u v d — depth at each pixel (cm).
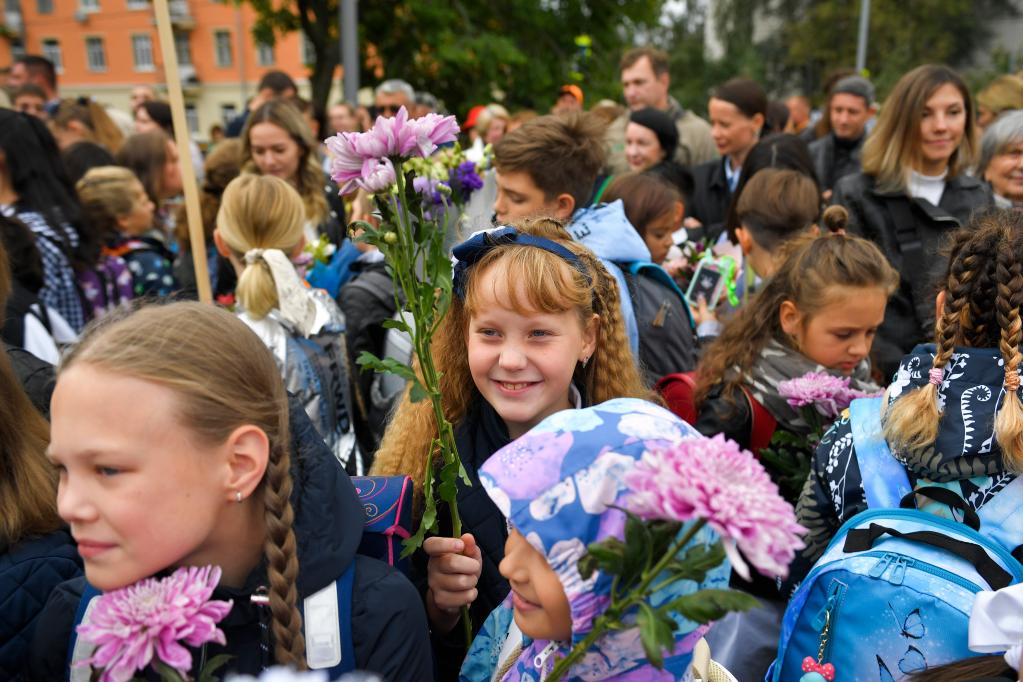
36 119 332
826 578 151
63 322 278
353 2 775
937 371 155
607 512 109
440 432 145
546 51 1834
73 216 334
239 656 120
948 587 140
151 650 99
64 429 109
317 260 354
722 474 88
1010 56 2738
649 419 117
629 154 498
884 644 143
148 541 109
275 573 112
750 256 304
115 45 3456
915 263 303
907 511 151
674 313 260
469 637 154
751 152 386
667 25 4225
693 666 141
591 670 117
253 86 3400
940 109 305
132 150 473
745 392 218
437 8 1670
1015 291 147
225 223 270
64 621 126
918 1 2861
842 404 203
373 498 148
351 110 729
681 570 93
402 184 142
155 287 365
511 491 113
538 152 262
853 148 531
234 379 117
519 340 156
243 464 116
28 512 149
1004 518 148
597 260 173
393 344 275
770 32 3578
